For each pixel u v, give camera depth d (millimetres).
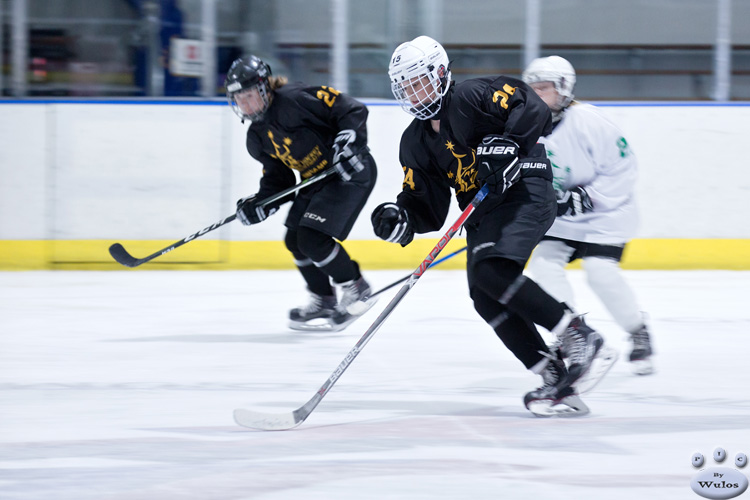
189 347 14359
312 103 14555
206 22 23234
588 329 10055
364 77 23656
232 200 22656
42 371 12695
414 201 10859
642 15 24359
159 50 23281
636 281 21328
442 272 22469
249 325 16266
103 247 22484
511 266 9781
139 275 21781
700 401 11141
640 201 23062
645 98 24719
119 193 22406
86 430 9719
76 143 22203
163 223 22562
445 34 23891
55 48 23109
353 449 8961
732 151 23156
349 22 23438
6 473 8242
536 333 10289
